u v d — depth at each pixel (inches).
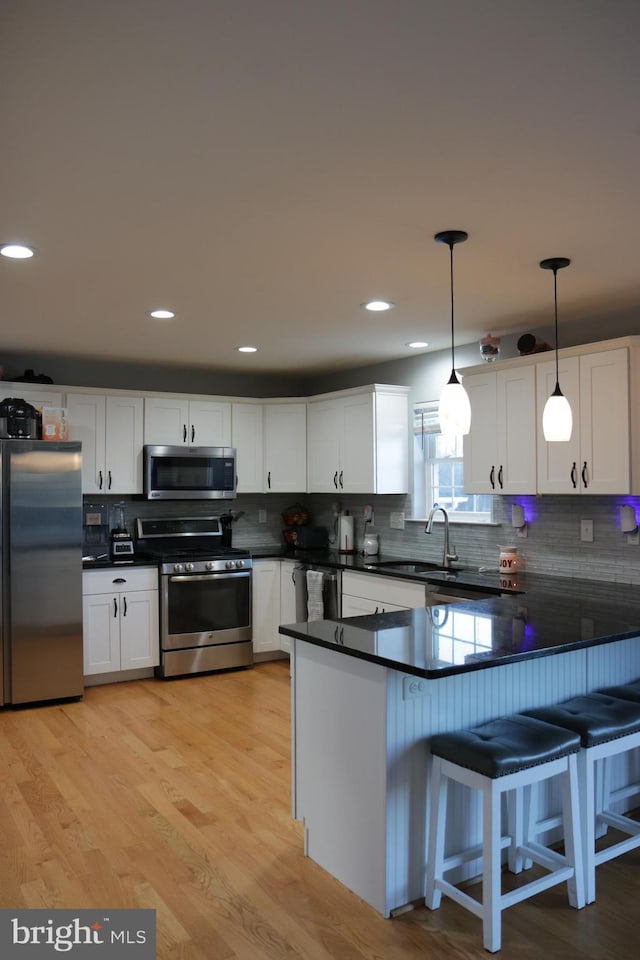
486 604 134.0
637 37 60.1
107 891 100.0
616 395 143.4
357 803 99.5
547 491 157.3
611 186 91.2
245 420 238.7
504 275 129.7
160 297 143.7
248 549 248.8
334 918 93.8
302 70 64.3
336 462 224.1
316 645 107.5
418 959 85.3
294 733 112.8
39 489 189.2
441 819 94.7
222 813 124.5
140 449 220.4
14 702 184.7
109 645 204.4
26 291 138.8
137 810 125.6
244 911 95.3
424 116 73.1
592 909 95.4
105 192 91.4
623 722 100.3
